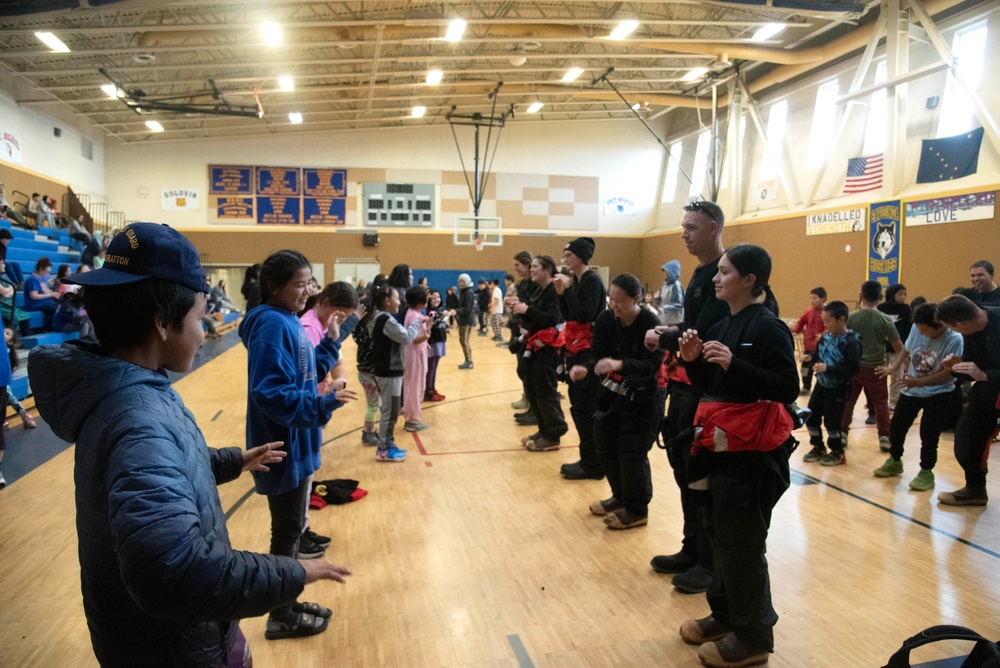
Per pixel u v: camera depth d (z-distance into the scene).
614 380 3.40
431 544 3.34
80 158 17.17
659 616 2.60
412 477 4.52
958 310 3.78
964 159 11.25
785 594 2.79
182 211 19.41
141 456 0.90
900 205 12.23
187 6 10.34
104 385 0.96
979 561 3.14
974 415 3.88
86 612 1.03
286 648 2.37
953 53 11.46
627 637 2.45
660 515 3.78
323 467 4.78
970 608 2.67
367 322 5.20
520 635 2.46
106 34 11.44
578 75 15.46
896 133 12.30
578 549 3.28
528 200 21.31
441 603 2.71
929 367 4.26
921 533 3.52
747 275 2.21
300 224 20.05
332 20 10.89
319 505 3.87
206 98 16.03
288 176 19.94
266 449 1.45
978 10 10.96
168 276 1.01
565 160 21.48
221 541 1.06
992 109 10.82
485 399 7.62
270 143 19.81
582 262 4.33
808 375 7.95
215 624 1.07
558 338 5.07
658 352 3.38
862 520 3.72
